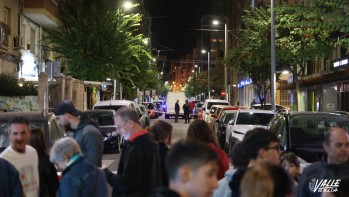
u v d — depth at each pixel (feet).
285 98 157.79
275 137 16.16
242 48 110.01
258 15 94.99
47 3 97.66
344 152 17.17
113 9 113.29
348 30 38.27
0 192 17.61
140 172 18.03
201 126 21.91
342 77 87.61
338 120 37.14
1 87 77.77
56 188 21.91
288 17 75.36
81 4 111.65
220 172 20.56
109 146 65.92
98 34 108.68
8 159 19.76
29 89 81.41
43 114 35.14
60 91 90.43
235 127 58.18
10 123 20.21
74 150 17.67
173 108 193.98
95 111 73.15
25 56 95.40
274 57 77.46
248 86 222.07
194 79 341.41
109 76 114.62
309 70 120.67
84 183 17.21
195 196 10.18
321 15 41.11
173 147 10.57
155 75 246.68
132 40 114.93
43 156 22.02
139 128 19.03
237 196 15.05
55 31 108.68
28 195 20.01
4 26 80.84
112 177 18.40
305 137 35.14
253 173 10.14
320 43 76.33
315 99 116.37
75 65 107.55
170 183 10.46
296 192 17.51
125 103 85.10
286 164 21.61
